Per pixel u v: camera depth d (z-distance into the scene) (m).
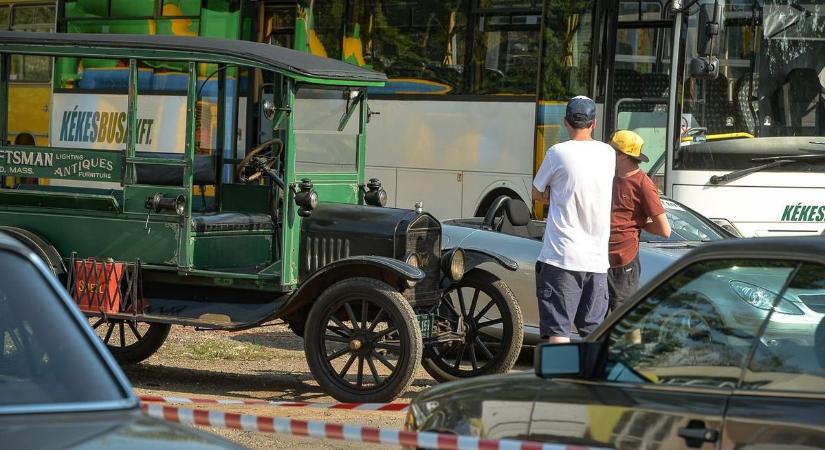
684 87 30.17
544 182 17.77
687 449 9.34
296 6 35.75
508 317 20.91
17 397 8.01
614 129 32.09
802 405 9.04
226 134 24.45
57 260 21.08
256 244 21.27
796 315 9.45
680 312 10.09
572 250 17.52
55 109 25.59
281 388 21.56
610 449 9.78
